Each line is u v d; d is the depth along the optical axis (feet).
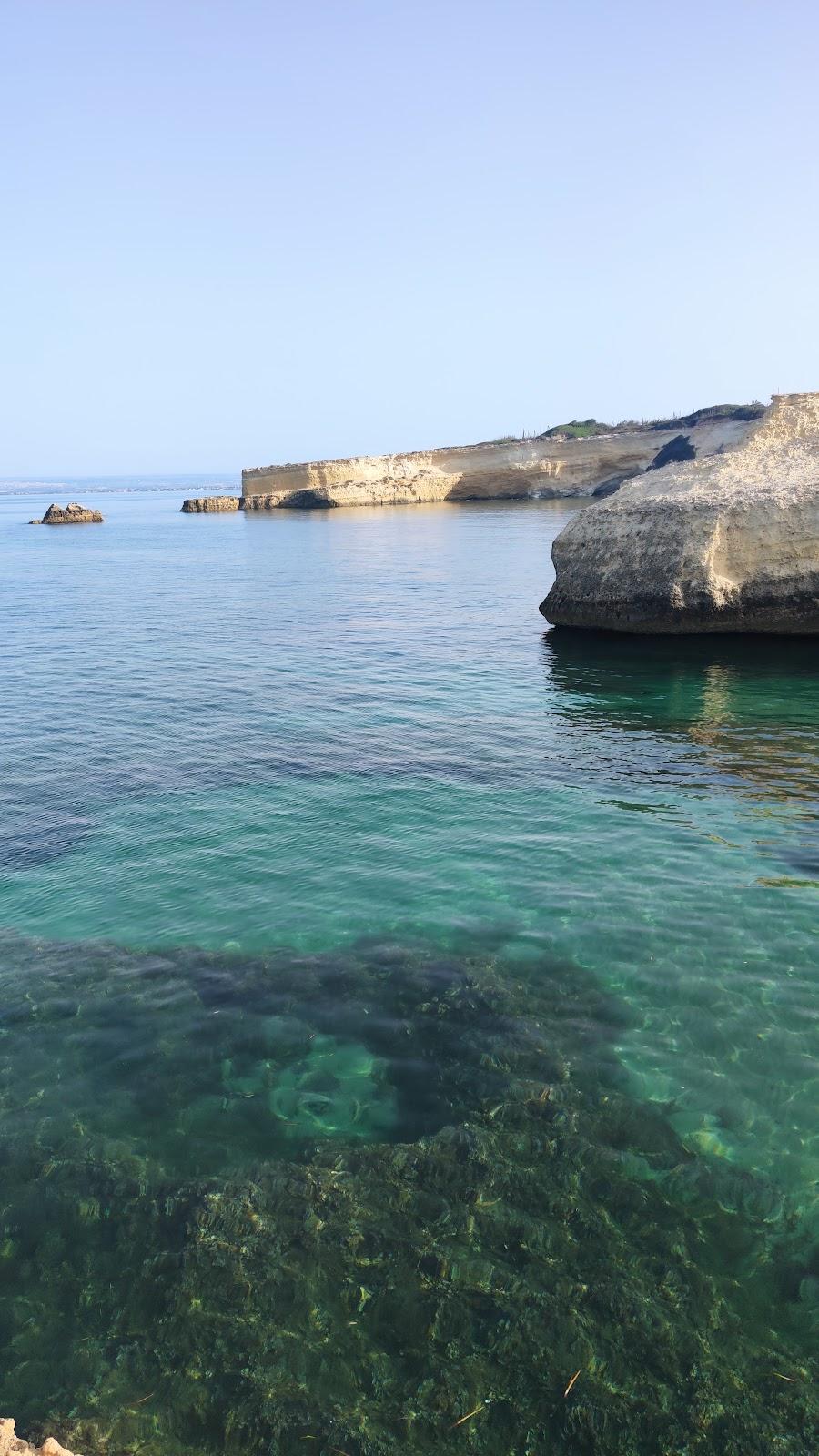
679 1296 17.22
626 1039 24.93
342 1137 21.53
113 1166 20.75
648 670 67.82
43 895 34.63
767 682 62.69
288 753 51.29
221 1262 18.16
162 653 81.51
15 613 109.19
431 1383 15.71
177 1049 24.99
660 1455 14.51
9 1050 25.03
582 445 316.81
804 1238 18.51
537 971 28.32
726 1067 23.65
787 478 73.31
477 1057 24.34
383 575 134.51
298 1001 27.14
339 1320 16.89
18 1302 17.42
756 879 34.06
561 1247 18.37
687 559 72.54
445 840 38.60
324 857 37.24
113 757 51.49
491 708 59.67
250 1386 15.75
